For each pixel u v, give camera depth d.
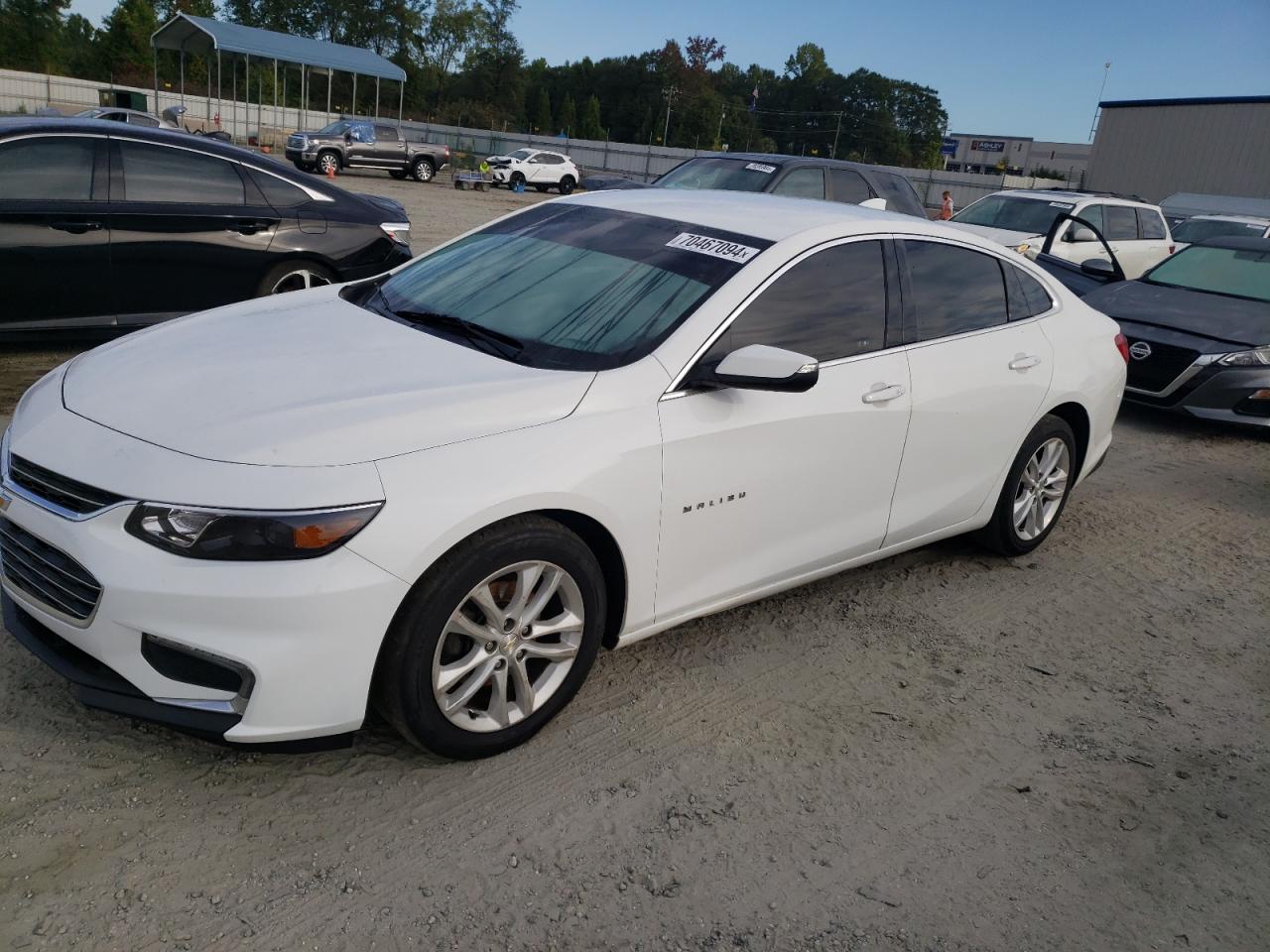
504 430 2.68
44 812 2.48
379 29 96.94
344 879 2.38
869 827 2.79
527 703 2.88
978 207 12.89
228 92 74.00
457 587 2.57
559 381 2.89
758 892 2.49
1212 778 3.20
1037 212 12.27
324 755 2.82
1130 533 5.46
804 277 3.45
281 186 6.84
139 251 6.24
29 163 5.89
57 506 2.49
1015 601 4.40
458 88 106.31
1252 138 32.56
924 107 135.38
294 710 2.41
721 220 3.70
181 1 87.81
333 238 6.98
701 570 3.24
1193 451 7.30
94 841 2.41
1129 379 7.82
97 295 6.18
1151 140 35.59
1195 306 8.07
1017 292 4.43
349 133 31.53
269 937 2.19
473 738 2.78
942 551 4.89
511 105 107.50
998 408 4.16
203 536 2.31
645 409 2.95
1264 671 3.99
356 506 2.38
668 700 3.31
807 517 3.52
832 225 3.67
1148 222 12.98
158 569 2.33
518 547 2.66
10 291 5.88
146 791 2.60
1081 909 2.55
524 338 3.21
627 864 2.54
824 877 2.57
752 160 10.64
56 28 77.06
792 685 3.49
